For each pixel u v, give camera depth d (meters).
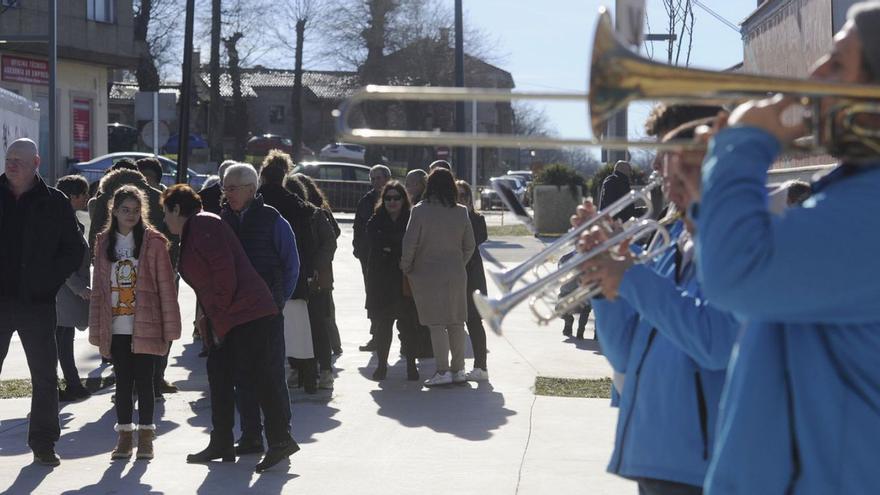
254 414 7.26
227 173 7.28
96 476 6.73
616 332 3.56
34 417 6.94
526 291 3.26
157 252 7.15
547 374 10.11
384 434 7.79
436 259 9.36
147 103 21.80
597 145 2.60
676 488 3.27
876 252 2.32
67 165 32.22
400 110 55.88
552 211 29.23
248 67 61.34
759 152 2.43
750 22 16.31
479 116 56.97
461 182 10.23
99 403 8.98
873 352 2.44
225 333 6.77
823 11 12.02
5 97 14.80
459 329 9.59
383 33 58.84
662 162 3.54
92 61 32.91
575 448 7.34
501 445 7.43
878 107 2.37
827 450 2.47
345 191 36.69
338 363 10.88
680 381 3.27
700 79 2.41
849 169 2.53
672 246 3.59
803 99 2.45
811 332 2.51
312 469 6.85
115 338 7.14
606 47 2.45
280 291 7.20
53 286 6.86
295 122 60.84
